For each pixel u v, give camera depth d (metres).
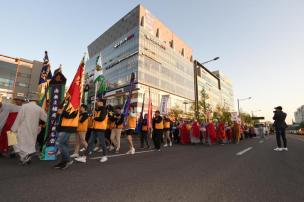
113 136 7.80
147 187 2.95
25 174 3.70
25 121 4.84
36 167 4.38
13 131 4.73
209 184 3.14
